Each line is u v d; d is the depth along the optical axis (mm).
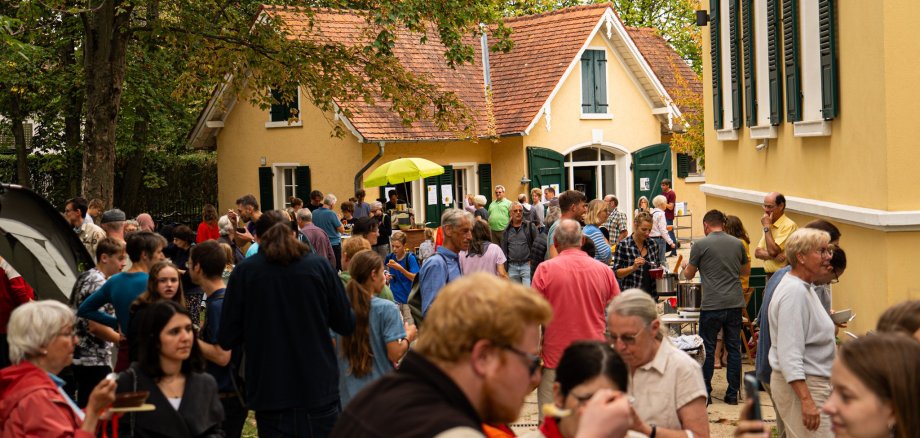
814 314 6195
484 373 2799
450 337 2787
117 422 5180
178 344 5363
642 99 29609
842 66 12000
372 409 2768
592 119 28672
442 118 20906
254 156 28516
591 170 29156
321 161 26406
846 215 11664
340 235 19453
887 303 10750
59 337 5027
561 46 28344
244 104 28641
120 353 7527
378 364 7160
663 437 4812
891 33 10664
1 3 18594
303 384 6461
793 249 6211
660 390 4973
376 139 24797
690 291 10664
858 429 3025
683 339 9266
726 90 17938
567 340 7562
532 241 15398
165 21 19688
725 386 10906
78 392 7883
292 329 6465
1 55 20969
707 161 19938
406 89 20516
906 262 10727
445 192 26672
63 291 8422
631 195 29438
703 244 10023
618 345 4973
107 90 18531
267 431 6531
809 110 13148
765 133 15203
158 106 28891
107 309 7723
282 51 20156
